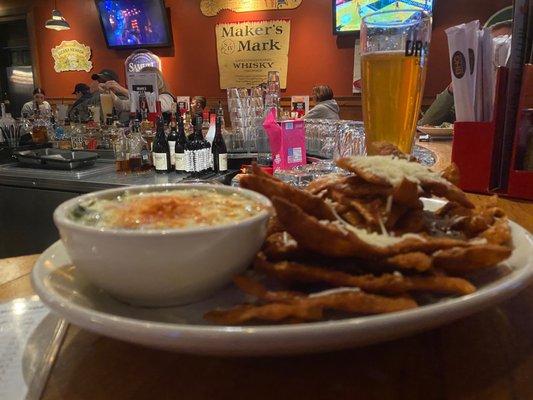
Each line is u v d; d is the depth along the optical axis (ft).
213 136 8.04
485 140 3.39
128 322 1.29
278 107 6.88
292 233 1.56
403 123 2.99
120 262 1.53
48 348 1.63
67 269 1.82
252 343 1.23
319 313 1.38
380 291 1.53
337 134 5.31
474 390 1.33
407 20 2.88
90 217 1.74
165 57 20.39
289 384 1.39
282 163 4.47
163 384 1.41
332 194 1.98
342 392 1.35
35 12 22.45
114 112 11.43
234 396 1.34
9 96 25.63
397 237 1.73
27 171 8.56
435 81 16.69
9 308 1.96
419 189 1.85
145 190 2.08
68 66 22.38
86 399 1.36
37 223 8.57
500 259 1.60
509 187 3.34
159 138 8.10
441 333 1.65
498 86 3.28
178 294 1.64
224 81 19.67
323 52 18.12
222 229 1.55
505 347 1.55
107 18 20.42
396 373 1.43
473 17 15.99
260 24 18.65
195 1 19.43
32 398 1.37
